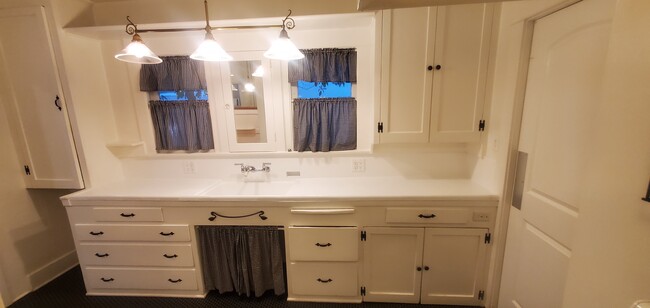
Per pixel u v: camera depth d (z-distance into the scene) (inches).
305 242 71.6
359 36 78.0
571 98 46.3
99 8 79.9
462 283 71.7
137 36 55.7
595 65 41.7
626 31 24.8
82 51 76.7
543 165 53.3
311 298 76.4
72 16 74.0
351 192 71.8
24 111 75.2
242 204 70.9
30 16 69.6
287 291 78.4
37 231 85.2
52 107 74.4
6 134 76.6
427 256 70.7
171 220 73.4
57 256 90.7
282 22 70.8
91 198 72.4
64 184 79.2
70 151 76.9
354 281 73.7
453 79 69.7
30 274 83.0
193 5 78.0
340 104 82.0
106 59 83.0
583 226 29.6
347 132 83.4
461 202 67.0
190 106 85.1
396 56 69.4
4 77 73.2
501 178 64.6
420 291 73.1
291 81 81.0
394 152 84.8
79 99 76.0
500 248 66.6
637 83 23.8
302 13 75.5
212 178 90.1
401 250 71.2
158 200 71.7
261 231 73.2
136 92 84.7
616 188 25.7
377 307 73.8
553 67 50.3
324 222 70.8
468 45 67.7
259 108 84.6
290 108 84.0
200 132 86.4
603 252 27.2
